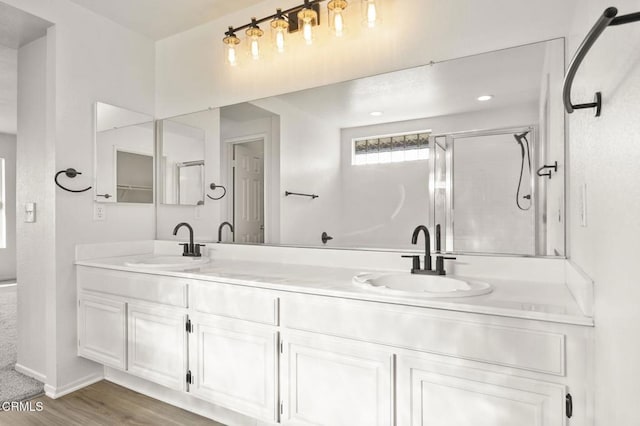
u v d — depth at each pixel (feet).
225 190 8.32
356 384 4.74
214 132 8.50
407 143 6.39
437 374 4.25
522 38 5.53
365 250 6.72
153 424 6.48
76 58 7.88
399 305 4.46
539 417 3.75
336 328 4.88
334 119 7.03
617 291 2.57
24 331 8.38
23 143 8.33
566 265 5.08
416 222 6.32
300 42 7.40
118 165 8.65
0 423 6.48
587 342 3.53
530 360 3.78
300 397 5.17
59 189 7.58
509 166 5.65
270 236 7.71
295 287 5.17
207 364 6.06
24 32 7.81
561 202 5.27
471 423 4.09
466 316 4.09
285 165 7.54
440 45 6.12
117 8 8.05
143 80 9.30
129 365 7.04
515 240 5.61
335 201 7.00
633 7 2.21
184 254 8.29
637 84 2.10
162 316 6.59
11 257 20.35
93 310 7.61
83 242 8.02
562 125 5.27
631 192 2.23
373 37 6.68
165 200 9.34
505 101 5.65
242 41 8.11
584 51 2.34
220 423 6.54
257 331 5.53
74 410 6.96
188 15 8.36
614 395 2.67
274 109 7.68
